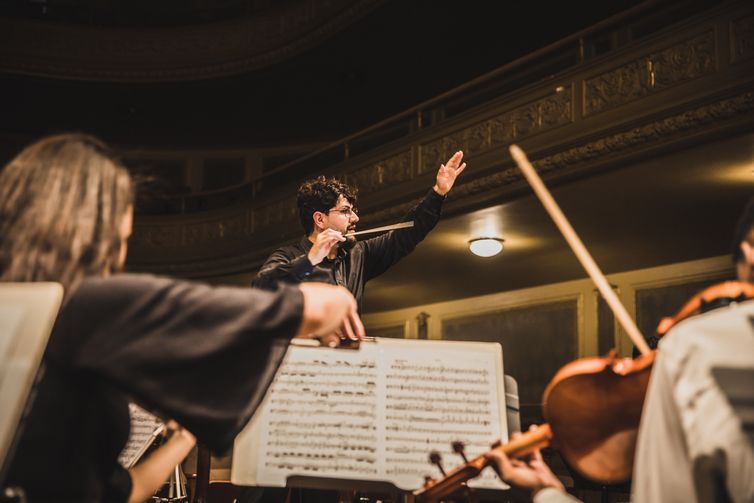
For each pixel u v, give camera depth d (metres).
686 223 8.60
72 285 1.28
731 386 1.04
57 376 1.18
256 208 12.90
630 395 1.44
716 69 6.66
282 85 13.86
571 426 1.48
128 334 1.19
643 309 10.48
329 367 2.23
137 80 14.08
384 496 4.19
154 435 2.80
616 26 8.17
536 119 8.31
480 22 11.30
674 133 6.91
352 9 11.79
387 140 14.02
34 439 1.15
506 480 1.50
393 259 3.59
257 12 13.66
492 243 9.48
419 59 12.59
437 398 2.20
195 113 15.04
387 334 14.59
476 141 8.99
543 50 8.70
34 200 1.31
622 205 8.19
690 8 7.75
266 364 1.28
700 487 1.06
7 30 14.19
